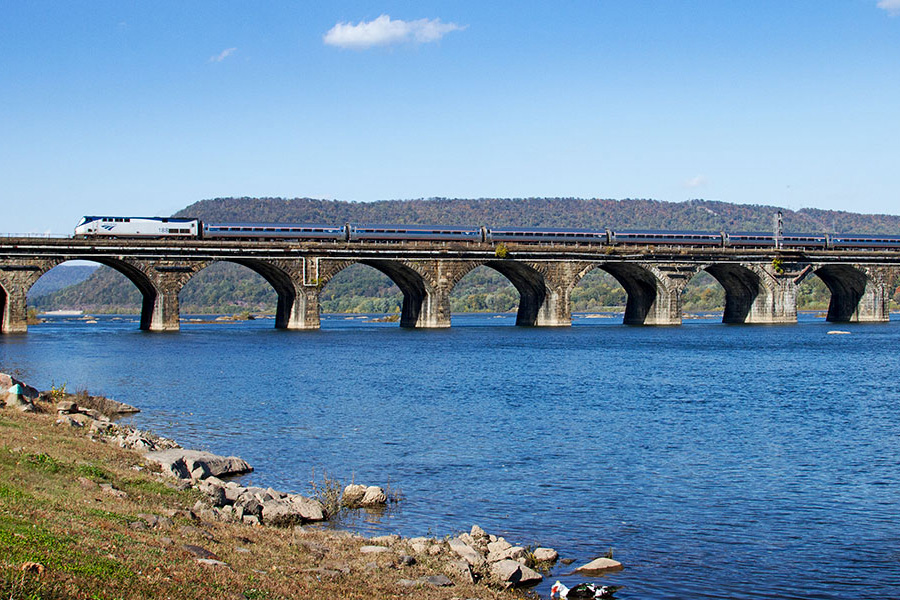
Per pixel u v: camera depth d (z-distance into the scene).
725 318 176.88
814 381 74.75
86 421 42.97
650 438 47.53
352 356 96.81
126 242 123.00
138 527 23.56
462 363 89.50
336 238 139.88
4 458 29.34
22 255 118.00
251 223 136.00
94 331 151.62
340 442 45.62
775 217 166.62
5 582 16.72
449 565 25.06
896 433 49.44
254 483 36.34
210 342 117.06
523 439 46.97
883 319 169.50
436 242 142.88
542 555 27.52
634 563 27.39
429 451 43.56
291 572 22.33
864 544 29.28
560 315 151.88
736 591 25.17
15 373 75.75
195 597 18.59
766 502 34.34
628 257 151.38
